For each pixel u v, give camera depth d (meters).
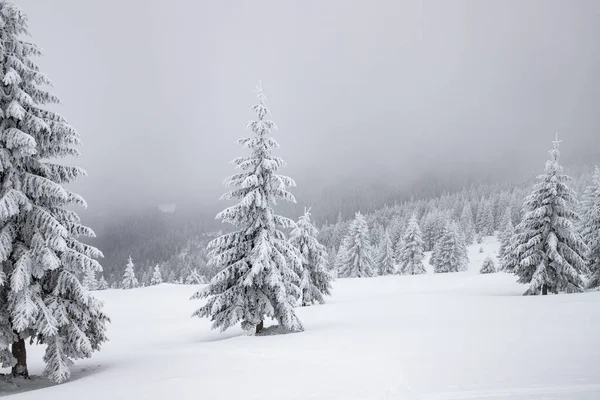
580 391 6.49
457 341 12.24
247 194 18.00
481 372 8.18
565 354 9.48
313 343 14.05
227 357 12.51
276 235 19.14
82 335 12.47
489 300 26.67
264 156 18.61
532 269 30.03
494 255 90.31
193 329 26.89
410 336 13.87
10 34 12.15
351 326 18.64
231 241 18.78
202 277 108.00
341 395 7.24
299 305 33.66
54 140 12.77
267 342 15.35
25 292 11.67
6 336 11.72
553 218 29.38
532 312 18.66
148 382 9.70
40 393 9.73
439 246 71.25
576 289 28.38
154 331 27.38
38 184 12.26
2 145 11.92
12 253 12.25
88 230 13.53
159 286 65.25
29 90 12.52
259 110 18.42
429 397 6.71
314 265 33.44
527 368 8.28
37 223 12.21
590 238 35.03
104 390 9.23
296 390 7.86
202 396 7.98
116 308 42.50
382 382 7.96
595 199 35.59
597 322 14.52
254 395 7.73
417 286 46.31
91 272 13.09
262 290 18.80
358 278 56.16
